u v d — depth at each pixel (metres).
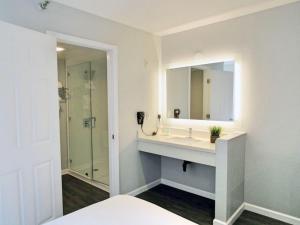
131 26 2.85
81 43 2.30
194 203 2.81
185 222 1.29
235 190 2.36
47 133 1.94
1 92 1.58
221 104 2.76
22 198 1.73
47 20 2.01
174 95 3.23
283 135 2.32
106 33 2.55
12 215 1.66
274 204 2.41
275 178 2.39
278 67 2.32
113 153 2.72
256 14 2.43
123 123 2.82
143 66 3.07
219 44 2.74
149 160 3.25
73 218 1.34
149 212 1.41
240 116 2.60
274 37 2.32
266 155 2.44
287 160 2.31
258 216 2.46
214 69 2.80
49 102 1.95
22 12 1.84
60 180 2.07
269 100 2.39
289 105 2.27
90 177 3.57
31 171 1.80
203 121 2.94
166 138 2.95
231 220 2.29
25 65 1.74
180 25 2.86
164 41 3.29
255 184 2.53
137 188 3.08
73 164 3.94
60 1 2.08
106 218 1.34
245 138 2.55
